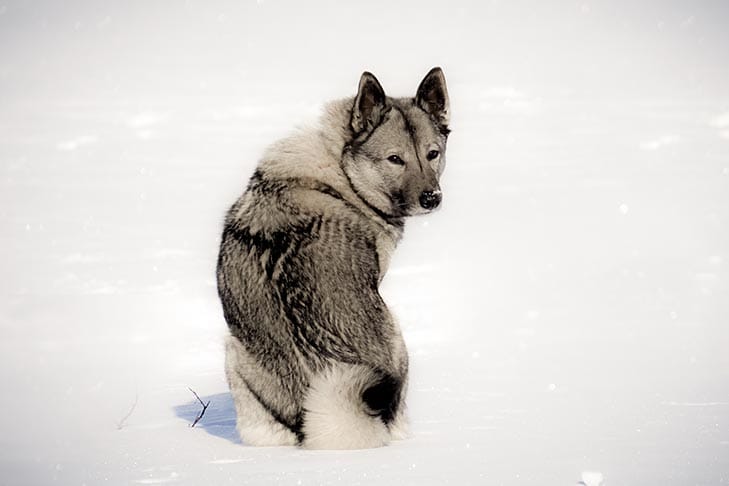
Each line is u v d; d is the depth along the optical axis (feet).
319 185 68.08
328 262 62.95
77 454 59.26
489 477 49.73
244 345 63.21
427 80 75.66
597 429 61.05
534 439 58.80
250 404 62.75
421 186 72.08
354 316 61.67
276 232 63.82
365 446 59.36
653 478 48.65
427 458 54.70
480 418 66.64
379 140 71.31
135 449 60.39
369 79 71.46
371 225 70.38
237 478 51.19
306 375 60.75
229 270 64.69
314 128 71.31
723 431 59.36
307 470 52.54
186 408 75.15
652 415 64.85
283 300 61.82
